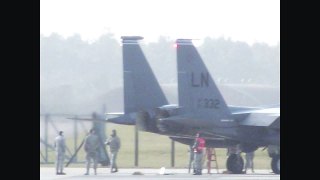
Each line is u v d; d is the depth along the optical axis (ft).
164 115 389.19
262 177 360.28
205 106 394.11
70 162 452.35
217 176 367.25
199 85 392.27
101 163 436.35
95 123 420.77
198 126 390.83
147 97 405.18
